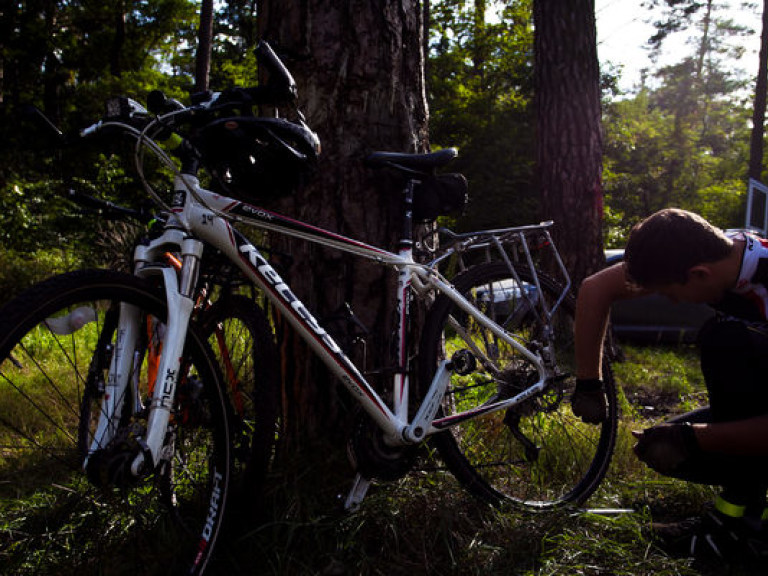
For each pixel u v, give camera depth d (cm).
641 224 169
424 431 189
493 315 224
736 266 161
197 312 186
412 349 223
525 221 1449
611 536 197
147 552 179
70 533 183
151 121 148
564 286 235
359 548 178
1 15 1541
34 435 242
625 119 2006
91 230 1040
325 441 214
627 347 606
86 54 1798
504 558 183
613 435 232
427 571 175
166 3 1869
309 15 217
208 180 180
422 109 235
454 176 207
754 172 1659
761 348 165
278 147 156
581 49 543
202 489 191
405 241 201
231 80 1950
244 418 190
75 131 151
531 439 255
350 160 219
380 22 220
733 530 186
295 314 175
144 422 162
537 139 570
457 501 203
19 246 1016
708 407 213
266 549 178
